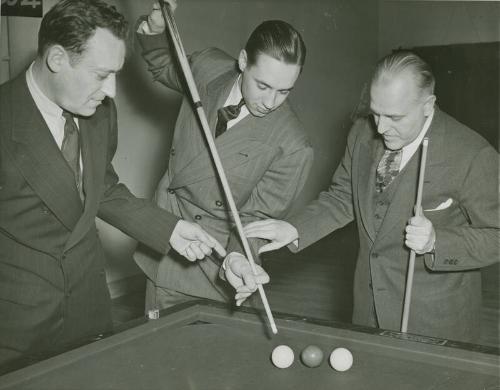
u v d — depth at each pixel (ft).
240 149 6.29
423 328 5.66
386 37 23.06
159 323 4.90
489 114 21.08
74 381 3.93
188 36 14.25
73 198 5.29
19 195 5.08
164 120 13.93
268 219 6.33
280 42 5.45
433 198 5.51
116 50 4.85
